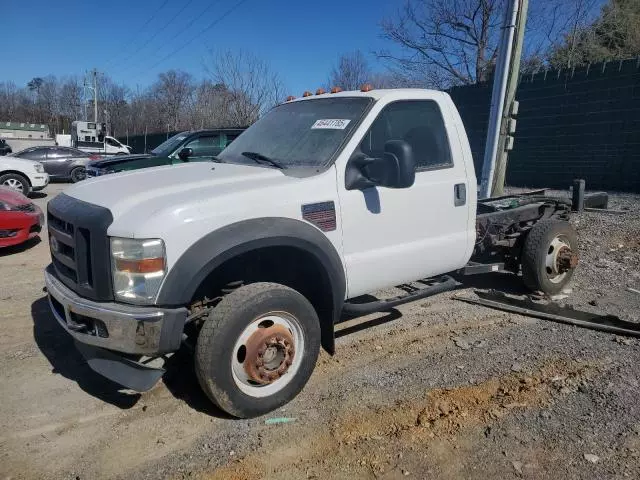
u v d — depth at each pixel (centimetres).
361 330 492
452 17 2445
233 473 293
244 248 325
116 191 352
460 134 471
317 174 376
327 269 368
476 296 585
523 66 2266
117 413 355
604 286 614
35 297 587
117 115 6003
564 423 327
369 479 285
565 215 641
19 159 1585
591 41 2136
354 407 355
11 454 312
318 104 454
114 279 315
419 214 432
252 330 335
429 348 448
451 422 334
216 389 325
